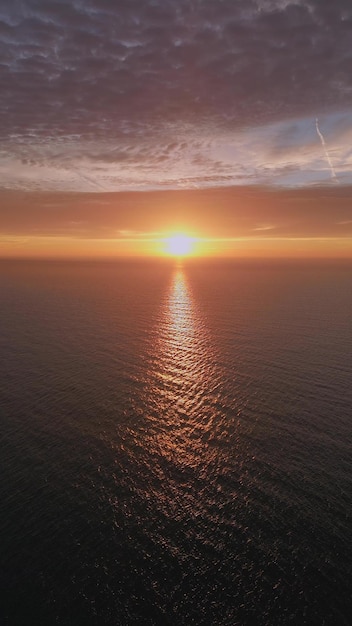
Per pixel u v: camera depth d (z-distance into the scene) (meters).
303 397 50.59
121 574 25.47
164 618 22.72
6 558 26.53
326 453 38.22
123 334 85.38
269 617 22.64
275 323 96.00
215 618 22.69
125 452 39.00
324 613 22.73
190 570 25.72
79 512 30.77
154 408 48.44
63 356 69.12
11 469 36.03
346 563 25.84
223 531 28.84
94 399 50.97
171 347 74.69
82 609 23.25
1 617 22.81
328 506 31.05
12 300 140.62
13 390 53.75
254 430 42.84
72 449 39.34
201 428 43.53
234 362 65.06
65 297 150.50
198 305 128.50
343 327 90.12
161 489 33.47
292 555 26.56
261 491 33.00
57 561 26.39
